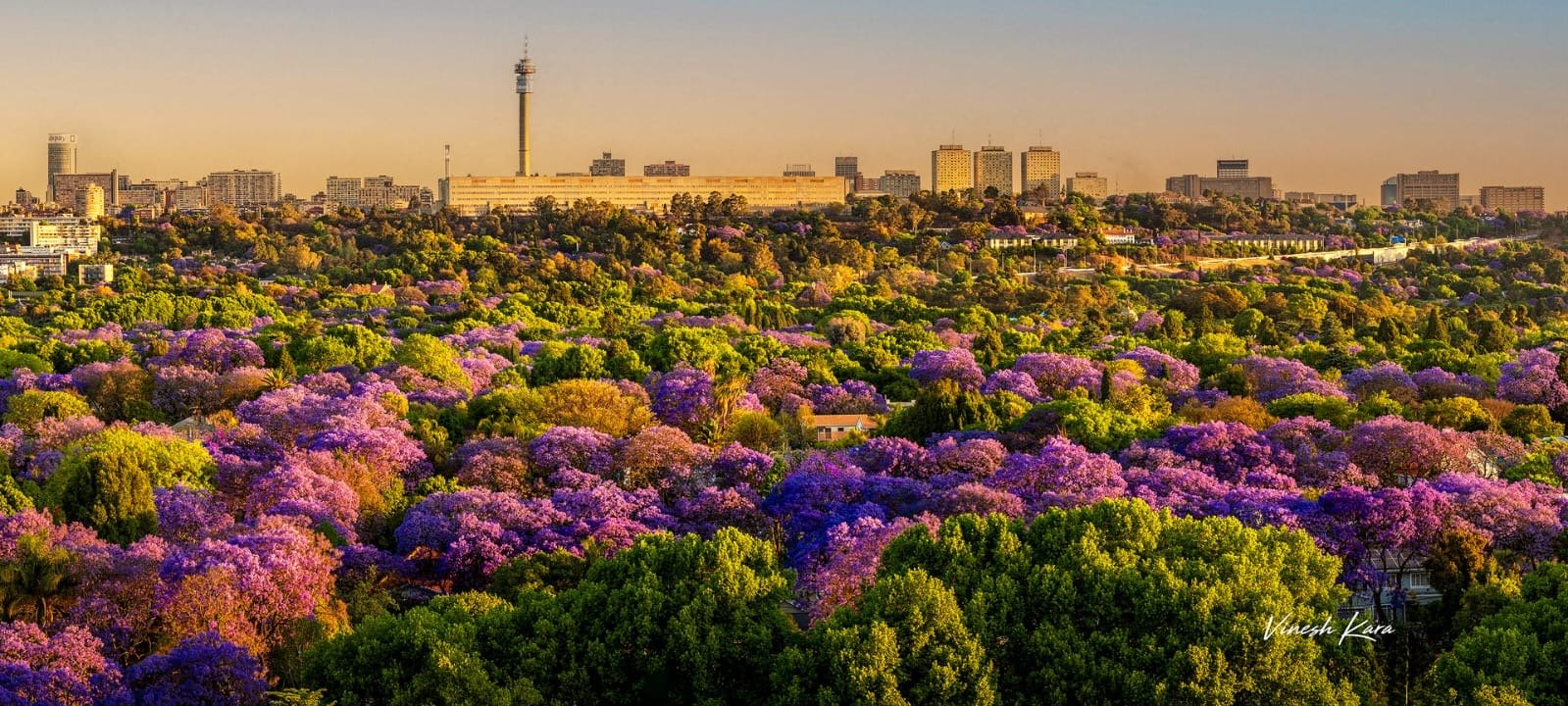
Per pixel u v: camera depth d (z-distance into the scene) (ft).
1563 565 384.47
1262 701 337.72
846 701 331.57
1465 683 341.62
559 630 353.31
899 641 340.59
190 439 595.06
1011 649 351.25
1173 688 335.26
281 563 385.50
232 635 367.45
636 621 351.46
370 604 403.95
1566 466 527.81
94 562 386.73
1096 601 358.02
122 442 517.96
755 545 382.63
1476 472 538.06
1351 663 358.02
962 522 392.68
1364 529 426.10
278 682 368.68
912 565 379.55
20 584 377.91
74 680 328.08
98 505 442.91
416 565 454.81
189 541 436.35
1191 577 365.61
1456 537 410.72
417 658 342.44
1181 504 458.09
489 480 523.70
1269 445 542.57
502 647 350.23
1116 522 389.80
